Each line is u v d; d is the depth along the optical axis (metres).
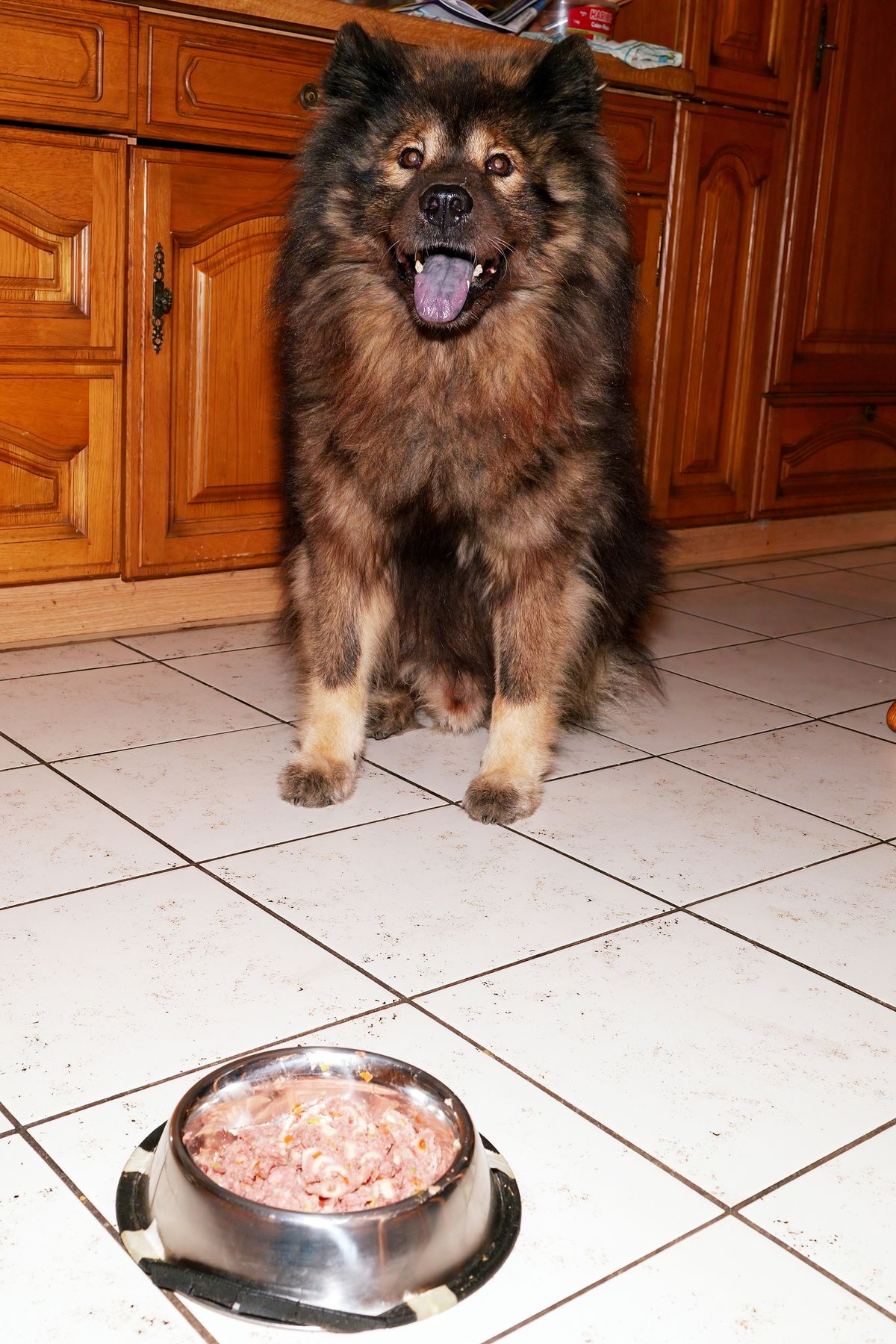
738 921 2.21
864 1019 1.91
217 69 3.37
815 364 5.08
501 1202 1.45
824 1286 1.37
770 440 5.04
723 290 4.70
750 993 1.96
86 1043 1.73
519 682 2.73
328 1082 1.54
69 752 2.85
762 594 4.78
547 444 2.61
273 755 2.91
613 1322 1.30
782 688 3.66
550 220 2.55
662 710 3.42
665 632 4.21
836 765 3.05
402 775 2.89
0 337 3.22
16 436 3.32
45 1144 1.52
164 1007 1.83
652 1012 1.90
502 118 2.46
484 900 2.24
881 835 2.63
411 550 2.81
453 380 2.55
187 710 3.19
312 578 2.77
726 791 2.85
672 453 4.74
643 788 2.85
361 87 2.52
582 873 2.38
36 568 3.47
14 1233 1.38
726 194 4.58
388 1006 1.87
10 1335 1.24
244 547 3.83
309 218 2.61
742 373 4.86
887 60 4.89
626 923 2.18
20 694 3.22
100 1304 1.29
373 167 2.50
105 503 3.54
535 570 2.70
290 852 2.40
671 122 4.34
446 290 2.40
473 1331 1.28
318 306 2.63
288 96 3.50
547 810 2.69
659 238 4.44
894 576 5.19
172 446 3.60
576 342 2.62
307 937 2.07
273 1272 1.27
